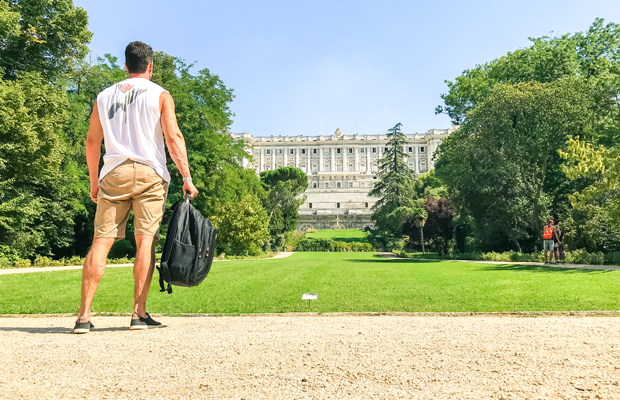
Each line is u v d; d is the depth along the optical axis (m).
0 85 17.58
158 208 3.54
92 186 3.76
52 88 20.41
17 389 1.78
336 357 2.37
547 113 23.14
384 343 2.75
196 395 1.75
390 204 56.38
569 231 21.09
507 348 2.55
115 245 27.41
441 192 52.53
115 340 2.82
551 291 6.72
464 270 13.40
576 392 1.76
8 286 8.74
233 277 10.98
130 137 3.46
